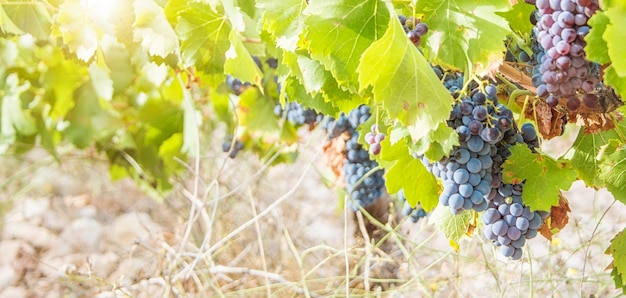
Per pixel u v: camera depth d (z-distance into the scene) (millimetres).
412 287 1994
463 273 1984
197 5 1671
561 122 1523
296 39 1491
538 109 1502
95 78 2143
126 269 2350
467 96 1434
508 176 1404
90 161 3018
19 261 2586
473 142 1389
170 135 2490
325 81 1525
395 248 2117
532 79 1387
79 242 2732
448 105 1354
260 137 2223
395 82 1346
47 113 2664
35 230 2824
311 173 2879
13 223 2883
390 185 1518
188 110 2270
